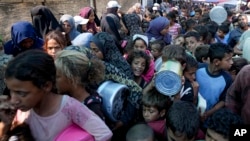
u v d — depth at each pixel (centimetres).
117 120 217
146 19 871
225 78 265
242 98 229
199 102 259
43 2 783
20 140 143
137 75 277
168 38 524
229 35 581
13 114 146
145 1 1522
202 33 452
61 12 859
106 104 204
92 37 284
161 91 205
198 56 330
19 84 126
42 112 143
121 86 212
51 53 265
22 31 302
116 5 663
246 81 223
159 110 213
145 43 375
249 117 224
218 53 258
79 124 147
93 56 205
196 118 188
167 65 222
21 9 709
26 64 127
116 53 276
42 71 129
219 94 263
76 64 171
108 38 277
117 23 511
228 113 190
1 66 249
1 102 146
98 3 1084
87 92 186
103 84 212
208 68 271
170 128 186
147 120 218
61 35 277
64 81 171
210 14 716
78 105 148
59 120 143
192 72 254
